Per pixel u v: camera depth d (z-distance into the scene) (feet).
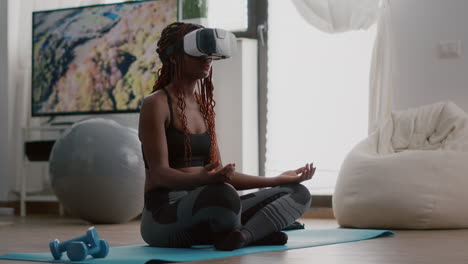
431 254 8.53
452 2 16.63
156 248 8.87
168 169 8.29
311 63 18.67
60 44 21.02
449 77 16.66
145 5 20.08
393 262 7.58
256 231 8.68
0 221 17.88
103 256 7.91
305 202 9.07
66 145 16.53
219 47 8.34
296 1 18.26
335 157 18.33
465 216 13.53
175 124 8.66
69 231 14.32
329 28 17.97
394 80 17.15
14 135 21.84
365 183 13.91
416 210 13.32
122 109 20.26
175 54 8.71
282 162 19.03
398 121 15.37
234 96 18.92
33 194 21.67
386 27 17.08
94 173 16.07
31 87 21.44
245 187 9.17
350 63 18.16
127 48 20.24
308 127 18.69
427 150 13.98
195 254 8.09
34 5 21.74
